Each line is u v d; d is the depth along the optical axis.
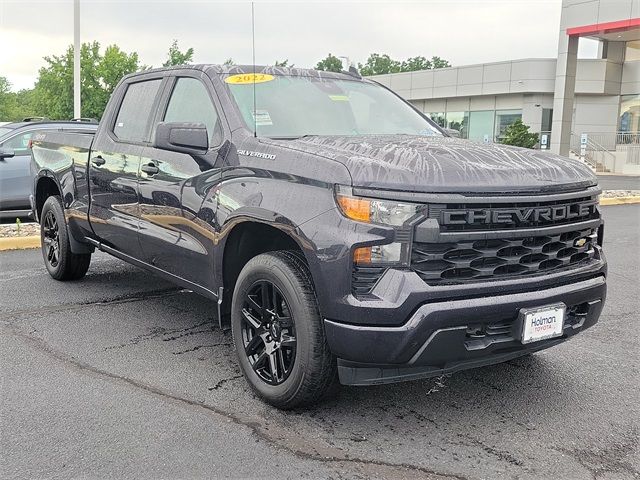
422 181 3.13
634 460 3.21
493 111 36.41
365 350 3.15
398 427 3.50
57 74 34.22
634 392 4.03
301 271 3.45
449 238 3.15
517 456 3.22
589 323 3.79
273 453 3.20
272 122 4.23
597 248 3.92
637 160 30.89
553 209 3.44
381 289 3.11
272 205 3.52
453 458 3.19
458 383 4.13
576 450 3.29
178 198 4.38
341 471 3.05
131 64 34.53
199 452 3.20
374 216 3.13
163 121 4.84
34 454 3.16
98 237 5.74
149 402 3.75
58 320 5.33
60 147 6.27
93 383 4.02
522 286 3.34
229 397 3.84
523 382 4.17
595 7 26.70
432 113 39.75
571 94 28.56
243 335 3.84
